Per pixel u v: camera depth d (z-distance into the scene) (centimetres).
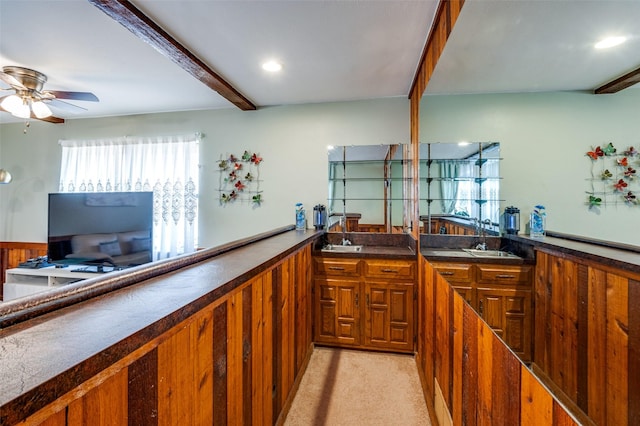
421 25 181
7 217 404
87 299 75
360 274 259
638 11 70
